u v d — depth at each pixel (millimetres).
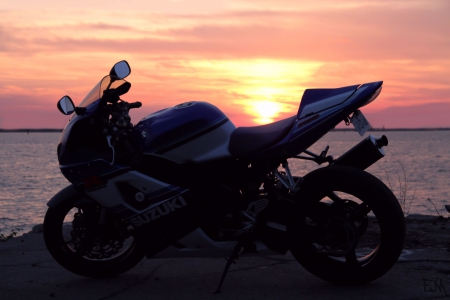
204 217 3658
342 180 3486
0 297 3752
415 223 5867
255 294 3609
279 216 3566
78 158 3799
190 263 4496
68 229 5797
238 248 3617
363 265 3566
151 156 3699
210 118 3672
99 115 3744
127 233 3932
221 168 3639
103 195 3758
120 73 3857
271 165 3574
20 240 5648
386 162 104375
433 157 132125
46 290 3883
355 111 3432
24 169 100500
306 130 3432
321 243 3525
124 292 3779
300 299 3445
